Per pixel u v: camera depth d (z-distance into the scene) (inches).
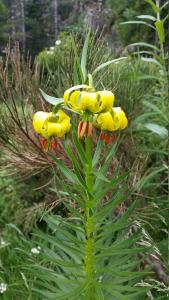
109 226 13.4
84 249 13.7
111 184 12.6
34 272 14.4
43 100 18.4
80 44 17.8
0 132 18.1
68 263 13.6
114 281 14.1
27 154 18.3
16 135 18.3
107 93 11.0
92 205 12.9
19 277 19.4
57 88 18.5
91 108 11.0
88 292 14.2
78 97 11.2
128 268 14.5
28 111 18.6
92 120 11.5
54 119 12.0
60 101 11.8
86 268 13.8
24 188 22.3
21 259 20.3
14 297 18.8
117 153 20.1
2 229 22.8
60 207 20.8
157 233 20.6
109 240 15.2
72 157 12.2
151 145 23.2
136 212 18.2
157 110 19.0
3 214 22.5
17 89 17.9
